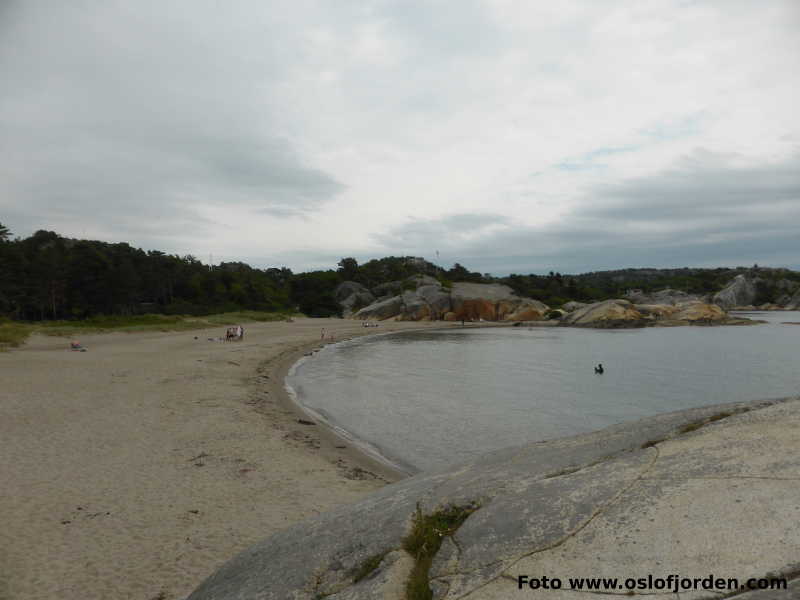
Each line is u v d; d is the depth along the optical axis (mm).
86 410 14789
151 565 6719
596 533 2680
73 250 91875
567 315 82562
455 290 98875
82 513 8242
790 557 2148
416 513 3494
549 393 23000
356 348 45562
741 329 68750
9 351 29672
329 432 14945
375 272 129250
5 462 10297
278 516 8453
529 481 3607
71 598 5949
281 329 62531
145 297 91812
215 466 10836
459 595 2514
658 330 68188
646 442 3959
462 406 19766
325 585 2998
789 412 3799
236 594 3271
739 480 2832
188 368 24703
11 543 7172
